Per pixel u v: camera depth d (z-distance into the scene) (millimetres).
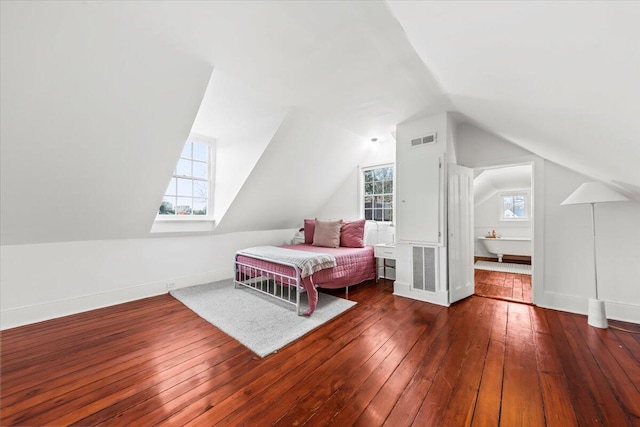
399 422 1322
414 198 3316
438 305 3059
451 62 1479
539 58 1036
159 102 2172
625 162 1625
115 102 2012
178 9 1504
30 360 1887
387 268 4383
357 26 1637
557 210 2914
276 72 2209
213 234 4086
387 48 1853
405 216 3408
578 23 732
